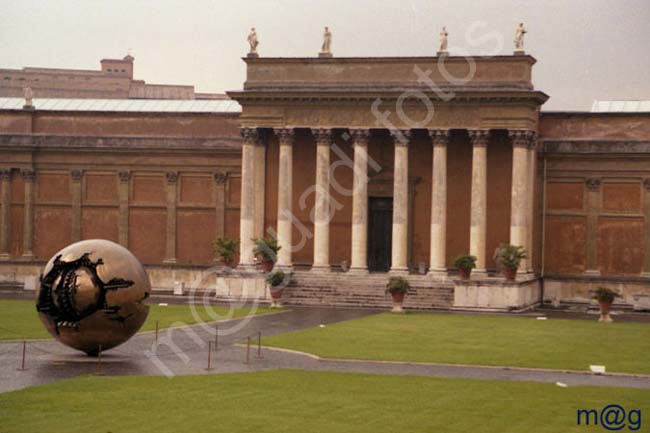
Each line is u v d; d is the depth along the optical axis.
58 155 131.75
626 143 117.19
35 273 131.00
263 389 54.06
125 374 58.69
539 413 48.88
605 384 57.91
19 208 132.75
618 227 117.94
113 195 131.12
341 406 49.81
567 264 119.25
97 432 43.72
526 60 111.44
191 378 57.34
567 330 85.88
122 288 62.62
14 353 66.44
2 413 47.22
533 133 113.38
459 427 45.59
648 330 86.62
